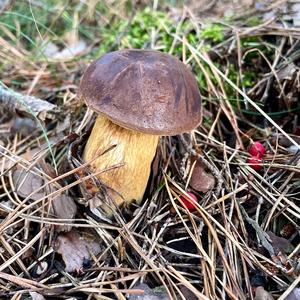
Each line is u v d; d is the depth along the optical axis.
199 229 0.15
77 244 0.15
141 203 0.17
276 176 0.17
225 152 0.18
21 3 0.26
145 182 0.17
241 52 0.22
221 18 0.25
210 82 0.21
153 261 0.15
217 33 0.23
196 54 0.22
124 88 0.14
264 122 0.20
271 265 0.15
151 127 0.14
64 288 0.14
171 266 0.15
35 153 0.18
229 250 0.15
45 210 0.16
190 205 0.16
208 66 0.22
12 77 0.23
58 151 0.18
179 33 0.24
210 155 0.18
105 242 0.15
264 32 0.22
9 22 0.26
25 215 0.15
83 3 0.29
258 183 0.17
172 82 0.14
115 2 0.29
